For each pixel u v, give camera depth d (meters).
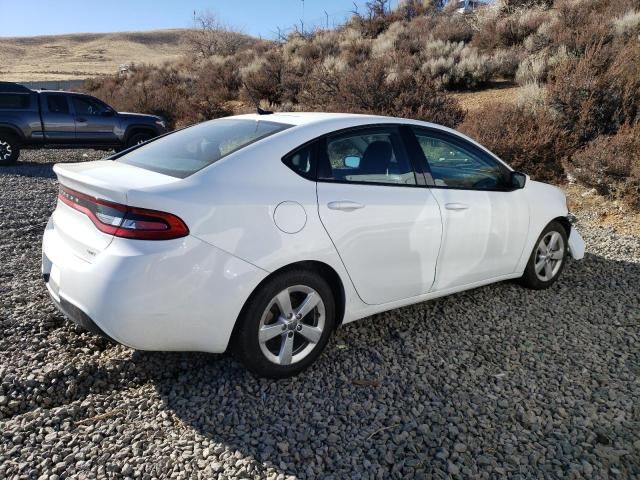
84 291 2.88
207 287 2.90
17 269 5.12
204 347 3.04
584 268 5.52
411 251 3.75
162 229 2.81
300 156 3.35
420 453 2.69
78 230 3.09
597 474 2.58
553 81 11.42
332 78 14.94
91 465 2.57
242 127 3.68
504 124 9.67
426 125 4.08
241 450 2.69
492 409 3.06
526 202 4.57
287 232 3.13
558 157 9.13
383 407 3.06
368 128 3.72
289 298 3.24
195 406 3.06
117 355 3.54
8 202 8.05
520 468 2.61
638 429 2.92
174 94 21.20
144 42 106.88
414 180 3.85
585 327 4.17
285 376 3.31
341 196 3.40
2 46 92.50
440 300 4.62
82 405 3.02
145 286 2.78
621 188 7.76
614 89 9.41
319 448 2.72
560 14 16.58
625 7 14.77
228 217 2.96
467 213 4.07
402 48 18.86
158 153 3.61
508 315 4.35
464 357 3.65
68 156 15.02
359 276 3.52
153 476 2.51
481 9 22.69
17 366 3.33
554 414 3.04
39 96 13.01
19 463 2.56
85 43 103.38
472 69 15.52
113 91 26.11
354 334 3.96
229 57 28.50
